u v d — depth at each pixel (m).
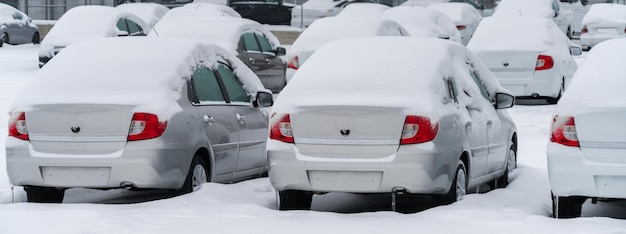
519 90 22.86
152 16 37.41
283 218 10.03
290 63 23.81
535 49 22.78
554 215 10.47
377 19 24.77
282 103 10.81
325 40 23.78
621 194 9.79
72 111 11.19
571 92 10.22
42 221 10.03
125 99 11.23
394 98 10.51
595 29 38.34
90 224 9.77
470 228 9.39
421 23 32.22
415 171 10.27
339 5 46.81
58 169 11.25
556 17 39.56
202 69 12.46
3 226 9.79
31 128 11.34
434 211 10.37
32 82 11.73
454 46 12.01
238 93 13.25
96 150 11.13
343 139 10.43
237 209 10.59
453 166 10.69
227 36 23.25
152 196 12.70
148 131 11.09
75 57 12.01
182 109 11.55
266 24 49.16
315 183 10.54
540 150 16.52
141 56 11.90
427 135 10.34
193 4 36.62
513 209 10.71
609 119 9.80
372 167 10.31
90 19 31.34
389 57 11.12
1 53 38.72
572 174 9.93
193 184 11.70
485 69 12.78
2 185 13.02
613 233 9.04
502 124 12.81
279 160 10.65
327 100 10.59
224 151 12.38
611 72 10.29
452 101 11.15
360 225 9.61
